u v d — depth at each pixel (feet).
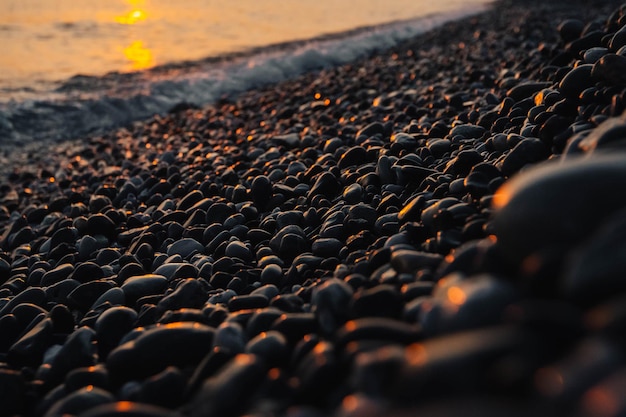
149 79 9.15
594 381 1.21
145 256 2.97
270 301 2.27
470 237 2.10
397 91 5.88
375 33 12.44
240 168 4.07
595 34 3.69
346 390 1.60
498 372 1.36
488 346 1.41
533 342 1.40
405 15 15.28
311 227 2.88
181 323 2.05
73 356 2.12
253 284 2.49
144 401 1.81
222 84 9.18
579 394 1.21
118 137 7.13
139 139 6.86
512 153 2.45
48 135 7.43
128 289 2.57
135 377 1.93
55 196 5.00
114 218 3.55
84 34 11.80
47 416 1.84
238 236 2.97
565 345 1.41
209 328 1.98
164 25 12.87
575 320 1.43
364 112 4.88
